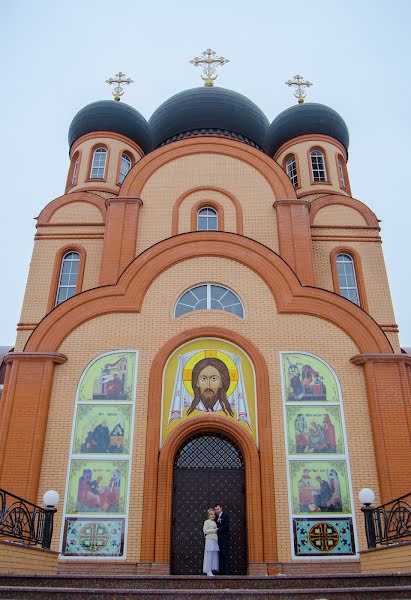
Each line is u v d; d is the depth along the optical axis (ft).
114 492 44.86
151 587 30.45
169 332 51.16
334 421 47.78
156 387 48.29
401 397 48.11
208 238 55.36
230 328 51.29
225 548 41.04
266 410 47.52
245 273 54.29
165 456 45.65
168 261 54.44
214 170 64.18
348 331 51.26
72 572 42.14
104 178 72.95
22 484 44.50
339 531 43.80
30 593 25.30
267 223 61.05
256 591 25.26
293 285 53.26
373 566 35.45
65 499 44.50
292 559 42.75
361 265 62.44
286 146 77.87
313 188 72.59
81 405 48.11
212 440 47.88
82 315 51.67
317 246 63.41
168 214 61.52
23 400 47.60
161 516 43.68
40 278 61.21
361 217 66.33
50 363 49.14
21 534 34.47
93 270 61.93
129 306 52.11
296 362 50.03
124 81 83.87
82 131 77.46
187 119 79.66
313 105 78.48
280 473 45.60
